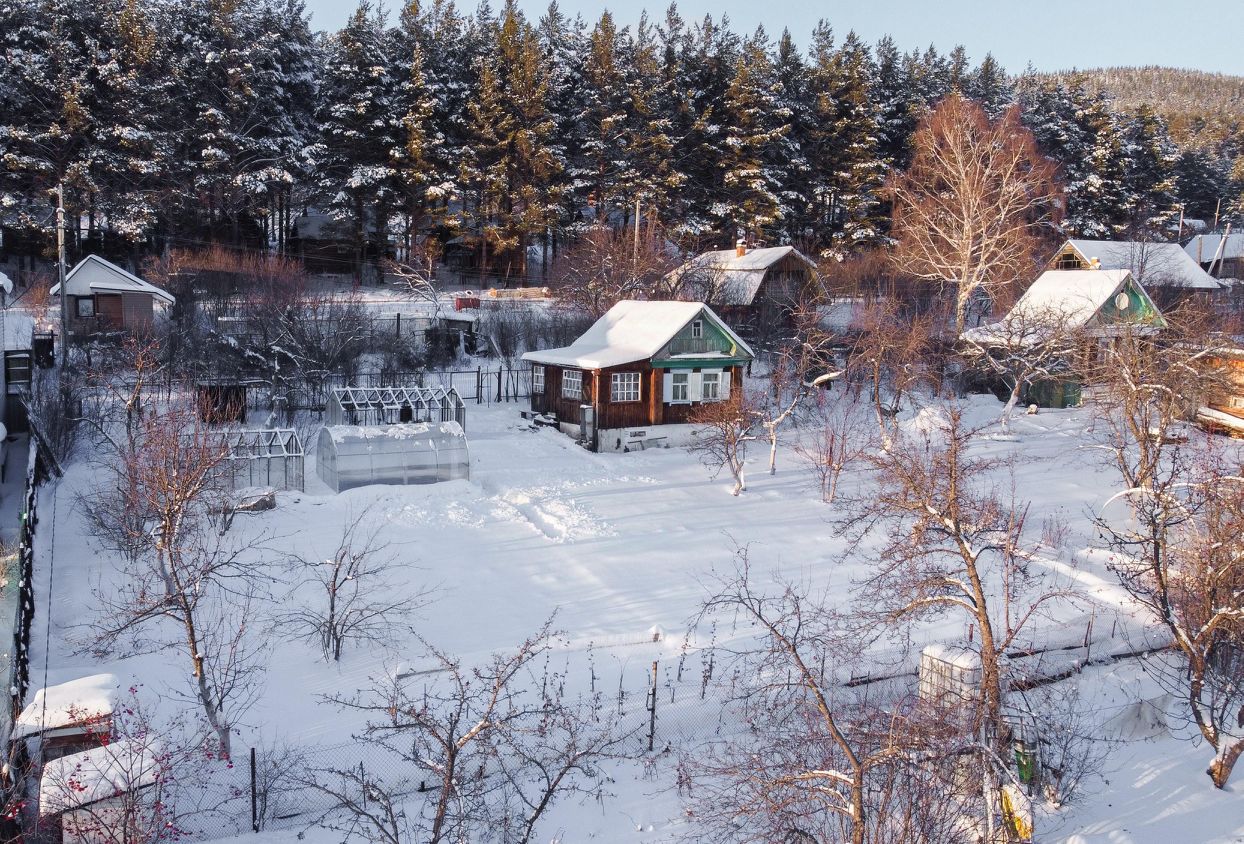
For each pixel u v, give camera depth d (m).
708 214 69.31
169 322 42.03
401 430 30.33
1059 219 68.44
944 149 56.59
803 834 12.09
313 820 13.51
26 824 12.79
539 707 16.28
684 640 19.53
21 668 16.00
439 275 68.12
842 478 33.03
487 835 12.72
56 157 54.53
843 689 17.34
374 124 61.84
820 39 80.62
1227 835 14.16
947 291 57.28
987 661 14.07
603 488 31.12
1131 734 17.08
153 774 12.41
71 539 23.14
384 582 22.09
